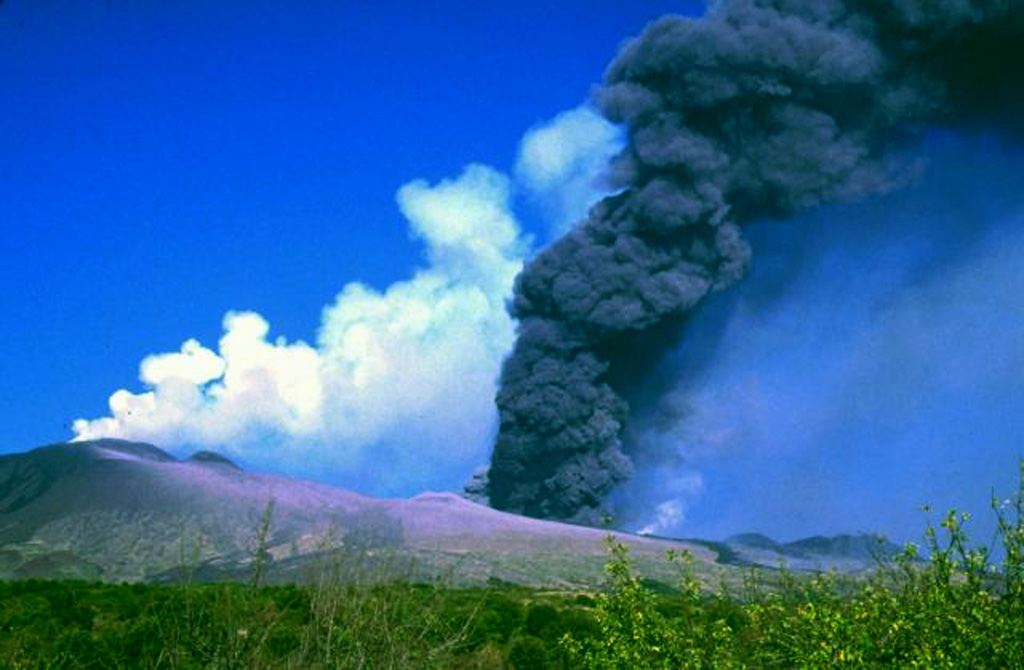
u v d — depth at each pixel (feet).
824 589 37.91
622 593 36.96
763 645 35.32
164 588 101.60
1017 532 31.32
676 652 35.27
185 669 39.88
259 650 39.29
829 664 29.96
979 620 29.76
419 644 41.37
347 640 40.27
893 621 31.86
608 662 35.40
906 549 33.32
